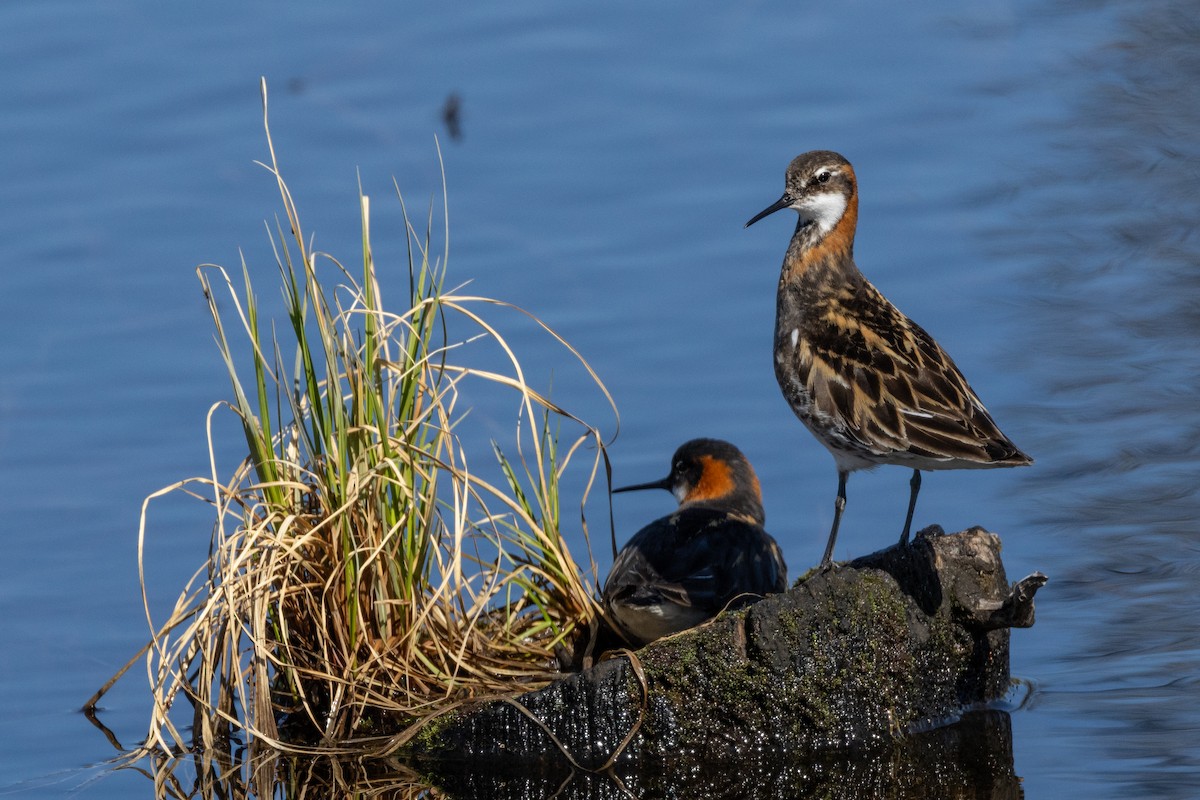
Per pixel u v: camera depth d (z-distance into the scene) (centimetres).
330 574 1348
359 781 1277
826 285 1546
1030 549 1623
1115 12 2825
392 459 1355
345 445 1354
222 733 1340
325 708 1370
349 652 1341
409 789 1264
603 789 1264
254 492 1455
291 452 1417
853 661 1312
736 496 1542
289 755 1302
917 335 1466
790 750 1298
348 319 1450
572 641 1412
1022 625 1353
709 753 1289
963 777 1252
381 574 1341
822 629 1302
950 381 1412
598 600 1468
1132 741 1287
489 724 1298
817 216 1566
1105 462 1748
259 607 1313
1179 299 2025
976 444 1356
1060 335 1964
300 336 1377
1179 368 1895
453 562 1381
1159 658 1424
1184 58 2659
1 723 1392
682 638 1299
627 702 1285
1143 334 1964
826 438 1473
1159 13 2805
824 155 1564
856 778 1267
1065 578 1570
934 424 1379
